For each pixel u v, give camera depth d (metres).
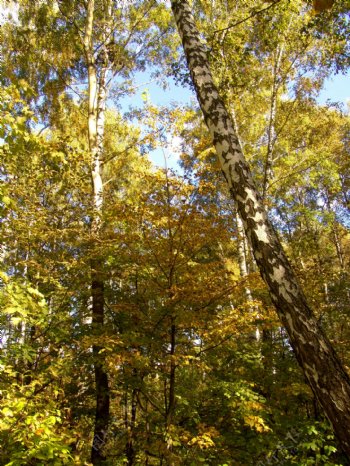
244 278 4.94
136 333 4.91
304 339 2.87
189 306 5.07
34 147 4.46
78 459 3.97
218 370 6.20
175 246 4.97
